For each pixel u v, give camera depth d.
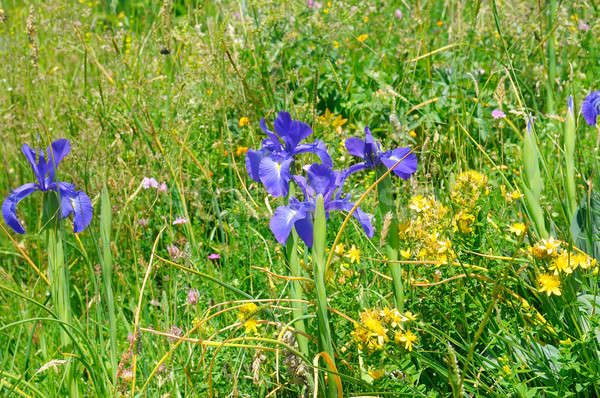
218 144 4.19
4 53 5.32
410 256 2.72
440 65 5.34
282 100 4.54
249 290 3.12
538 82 4.63
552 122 4.47
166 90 4.93
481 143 4.51
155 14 5.48
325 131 4.23
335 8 5.27
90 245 3.82
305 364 2.30
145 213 3.79
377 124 4.66
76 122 4.61
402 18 5.96
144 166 4.09
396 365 2.28
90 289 3.66
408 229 2.77
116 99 4.48
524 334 2.43
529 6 5.62
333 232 3.20
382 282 2.93
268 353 2.55
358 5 5.19
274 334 2.53
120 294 3.51
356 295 2.52
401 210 3.17
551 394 2.26
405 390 2.26
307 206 2.25
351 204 2.39
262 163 2.37
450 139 4.00
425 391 2.36
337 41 5.50
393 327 2.31
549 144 4.25
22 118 4.68
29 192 2.47
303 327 2.35
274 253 3.31
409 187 3.59
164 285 3.40
